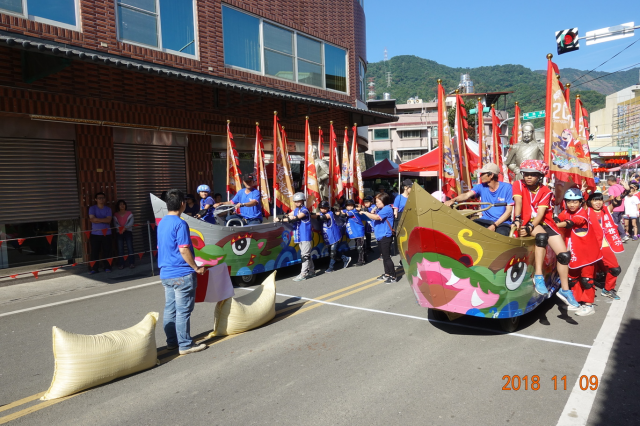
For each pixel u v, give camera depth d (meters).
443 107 6.53
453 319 5.71
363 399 3.75
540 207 5.20
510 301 4.91
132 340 4.34
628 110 48.91
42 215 9.48
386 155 51.31
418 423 3.35
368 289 7.67
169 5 11.47
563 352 4.65
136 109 10.88
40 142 9.44
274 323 5.89
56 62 8.14
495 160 9.98
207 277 5.24
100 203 9.97
